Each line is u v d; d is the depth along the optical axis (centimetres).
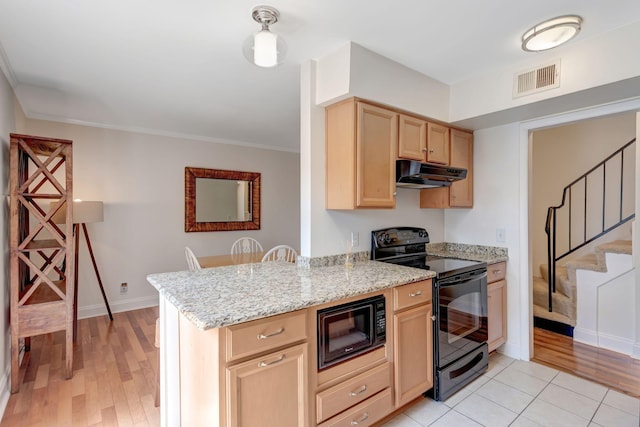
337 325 163
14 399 218
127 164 399
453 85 268
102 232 386
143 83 262
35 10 166
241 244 489
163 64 228
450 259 269
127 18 173
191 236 447
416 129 252
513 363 268
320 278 194
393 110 234
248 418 132
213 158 467
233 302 145
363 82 207
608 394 222
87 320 368
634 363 265
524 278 276
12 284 227
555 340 313
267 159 522
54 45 202
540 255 428
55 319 240
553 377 245
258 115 351
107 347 299
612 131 378
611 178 378
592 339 301
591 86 198
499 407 208
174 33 189
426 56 219
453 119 269
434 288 214
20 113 302
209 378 131
